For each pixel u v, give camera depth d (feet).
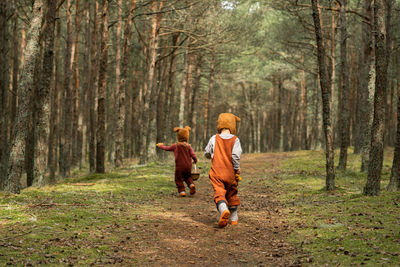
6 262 10.02
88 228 14.61
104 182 32.22
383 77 21.52
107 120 105.40
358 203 20.02
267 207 22.41
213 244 13.88
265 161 66.59
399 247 11.73
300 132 126.31
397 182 23.02
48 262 10.42
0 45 35.60
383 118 21.74
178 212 19.99
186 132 27.07
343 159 40.93
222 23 53.16
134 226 15.70
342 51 41.45
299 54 82.48
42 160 28.43
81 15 68.80
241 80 98.63
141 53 84.48
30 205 18.15
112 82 93.04
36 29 23.34
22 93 22.74
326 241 13.38
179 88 104.78
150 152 55.01
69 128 50.49
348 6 68.74
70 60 49.90
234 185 17.01
